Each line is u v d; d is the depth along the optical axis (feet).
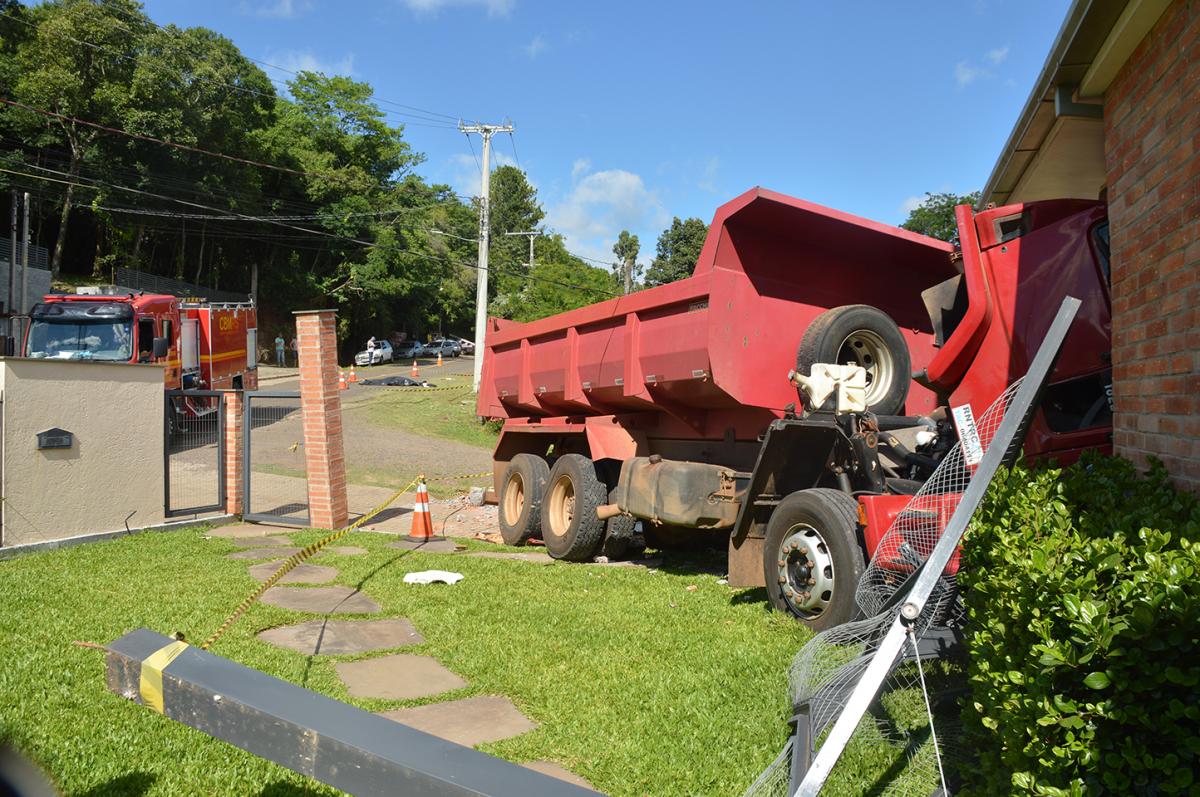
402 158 219.00
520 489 36.42
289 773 11.60
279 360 176.76
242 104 160.35
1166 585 6.56
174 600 21.26
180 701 7.47
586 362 30.68
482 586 24.14
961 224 17.62
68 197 137.28
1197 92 10.47
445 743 6.41
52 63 129.08
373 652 17.83
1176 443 10.94
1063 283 15.99
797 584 19.57
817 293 25.03
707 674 15.99
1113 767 6.57
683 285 24.49
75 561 26.73
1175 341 11.02
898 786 10.87
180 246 174.60
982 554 9.80
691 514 23.53
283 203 187.73
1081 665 6.95
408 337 255.91
